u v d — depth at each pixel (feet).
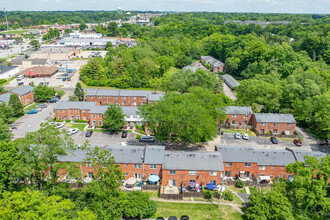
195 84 418.31
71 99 362.94
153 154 211.82
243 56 561.43
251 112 312.09
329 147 275.59
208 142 275.39
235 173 216.54
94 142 267.59
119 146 224.94
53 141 158.92
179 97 258.98
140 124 308.19
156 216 175.01
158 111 237.66
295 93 335.06
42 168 159.94
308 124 318.45
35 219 114.32
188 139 259.60
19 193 126.11
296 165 170.50
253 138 289.74
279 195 161.68
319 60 508.53
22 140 156.76
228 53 619.26
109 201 162.20
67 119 321.93
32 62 588.09
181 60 617.21
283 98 342.64
